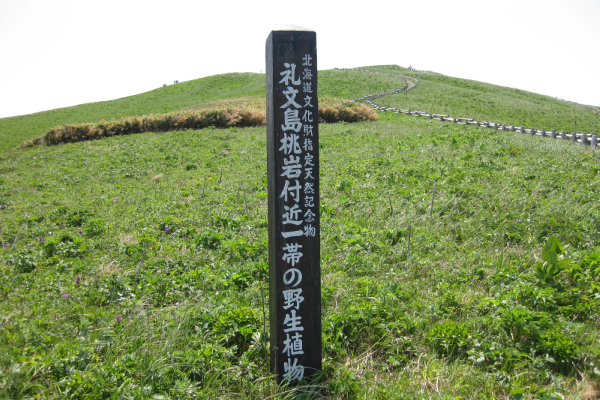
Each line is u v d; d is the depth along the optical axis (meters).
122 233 7.66
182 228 7.68
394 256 6.09
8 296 4.95
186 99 54.66
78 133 22.25
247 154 15.77
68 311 4.54
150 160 15.59
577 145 13.70
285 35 3.13
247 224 7.75
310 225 3.34
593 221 6.51
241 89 57.44
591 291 4.50
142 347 3.76
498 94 50.81
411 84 54.72
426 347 3.97
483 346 3.75
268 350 3.77
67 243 6.90
